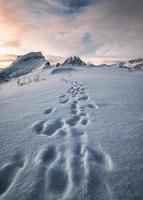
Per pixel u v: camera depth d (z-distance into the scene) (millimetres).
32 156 2229
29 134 2930
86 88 7965
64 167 1959
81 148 2404
